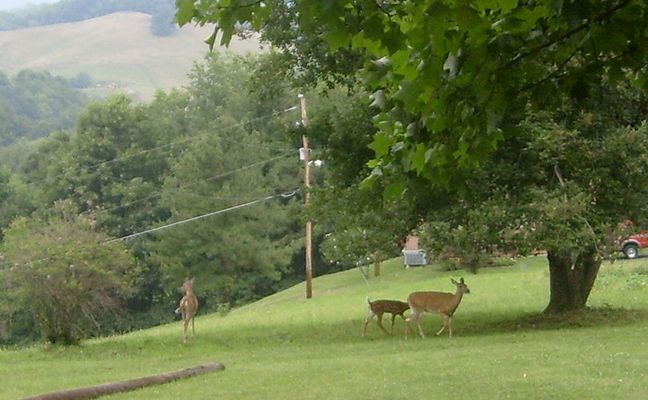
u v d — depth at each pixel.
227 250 56.22
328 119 25.45
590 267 26.19
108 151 65.25
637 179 22.16
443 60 5.93
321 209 25.55
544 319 25.48
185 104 72.31
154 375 17.42
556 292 26.47
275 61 25.55
